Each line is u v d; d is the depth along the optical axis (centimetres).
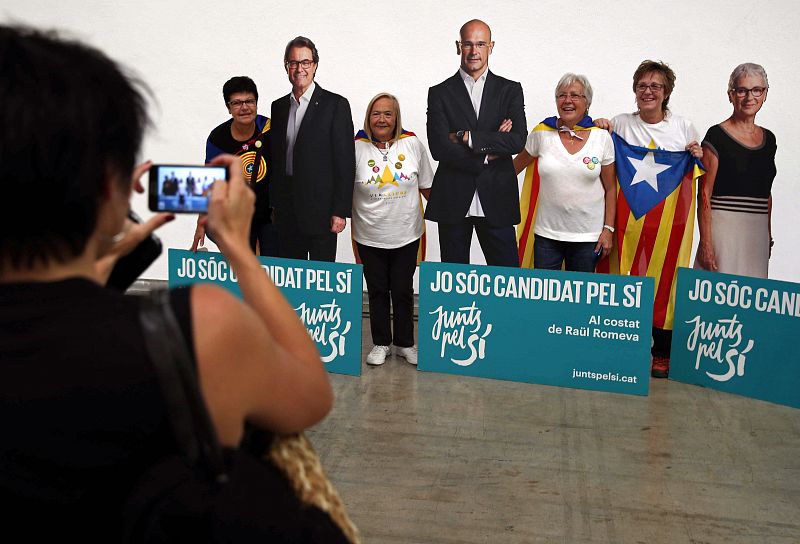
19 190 56
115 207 63
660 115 427
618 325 384
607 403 375
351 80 512
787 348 369
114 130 60
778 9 454
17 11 550
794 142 466
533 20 486
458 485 288
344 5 503
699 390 394
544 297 394
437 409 366
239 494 57
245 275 72
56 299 58
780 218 476
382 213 423
